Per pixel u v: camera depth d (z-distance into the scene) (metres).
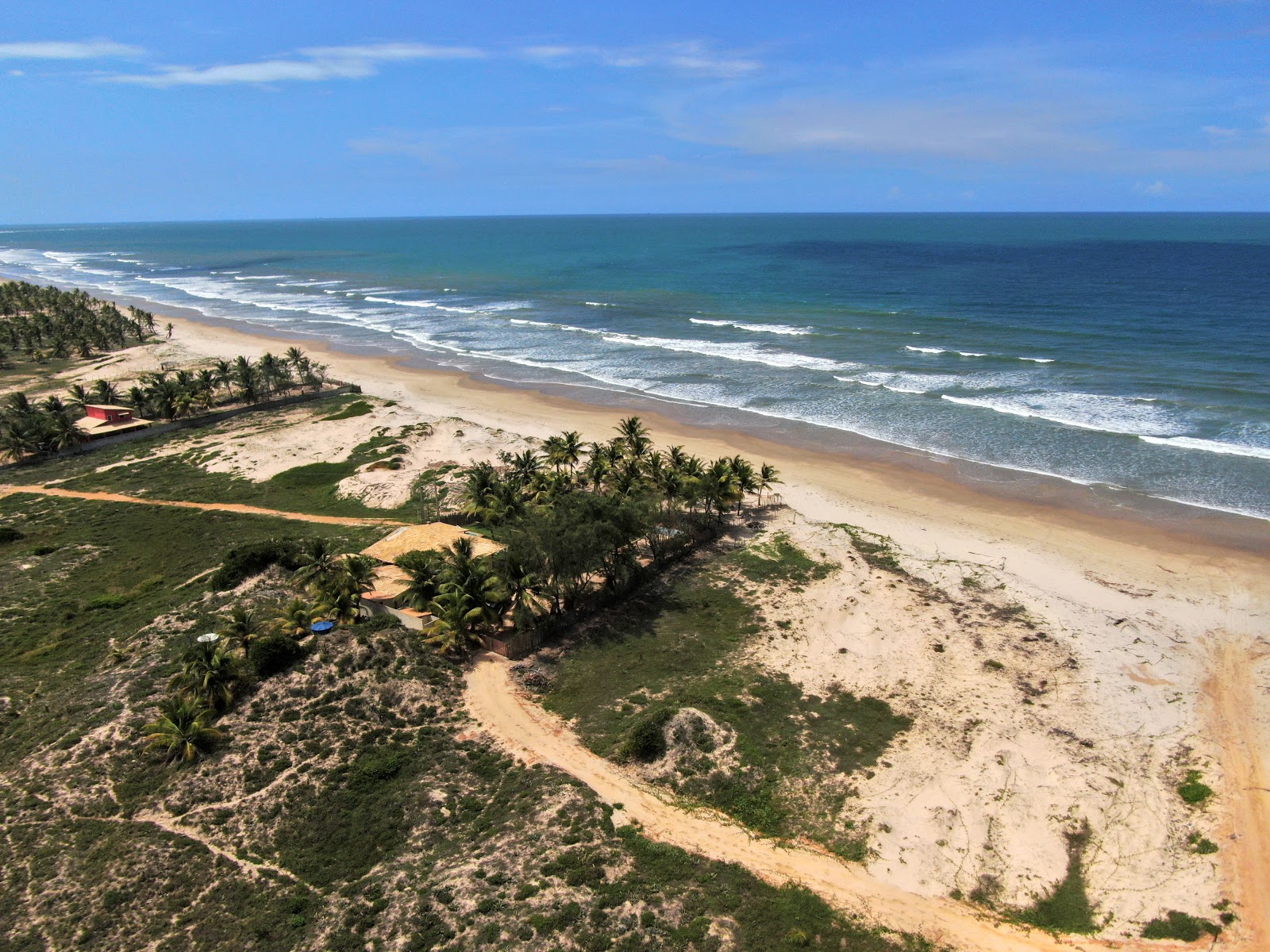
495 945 25.53
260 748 35.75
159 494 69.94
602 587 50.88
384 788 33.94
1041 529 59.28
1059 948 27.23
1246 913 28.42
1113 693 40.72
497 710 39.59
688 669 43.38
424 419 87.88
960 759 36.12
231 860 30.41
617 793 33.88
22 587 53.56
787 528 60.56
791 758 36.31
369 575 46.62
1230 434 73.50
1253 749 36.81
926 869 30.44
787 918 27.53
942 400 88.44
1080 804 33.53
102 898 28.56
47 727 37.88
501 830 31.17
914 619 47.84
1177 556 54.56
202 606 47.88
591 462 66.38
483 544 52.19
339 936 26.47
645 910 27.12
